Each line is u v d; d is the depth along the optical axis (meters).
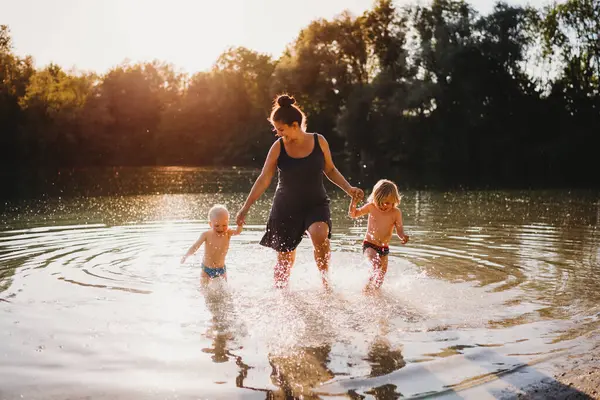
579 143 34.28
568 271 5.75
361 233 8.43
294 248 5.63
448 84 36.03
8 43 44.97
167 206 13.01
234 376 3.07
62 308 4.32
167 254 6.59
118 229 8.77
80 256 6.44
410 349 3.50
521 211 12.14
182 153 61.56
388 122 36.78
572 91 36.62
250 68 61.00
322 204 5.63
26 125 46.09
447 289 4.99
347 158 40.16
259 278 5.43
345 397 2.83
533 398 2.85
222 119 61.12
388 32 38.47
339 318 4.12
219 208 5.63
